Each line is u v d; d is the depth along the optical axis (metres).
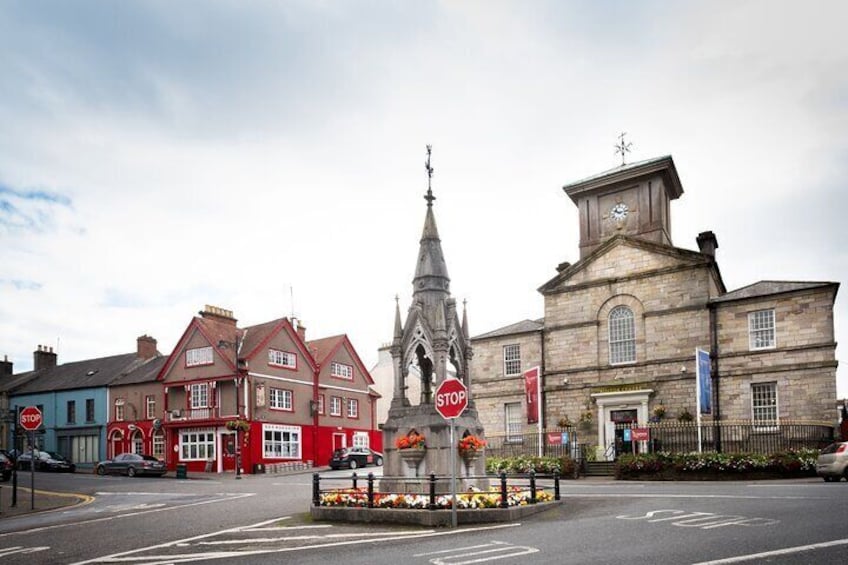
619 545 11.21
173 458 48.06
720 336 33.53
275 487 29.52
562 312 38.19
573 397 36.97
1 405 57.84
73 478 39.75
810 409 31.00
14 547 14.04
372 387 66.00
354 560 10.84
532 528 13.70
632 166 39.75
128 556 12.34
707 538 11.55
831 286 31.17
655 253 35.72
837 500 16.22
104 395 52.75
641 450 33.31
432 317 18.75
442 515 14.70
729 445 31.97
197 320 48.84
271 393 48.53
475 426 18.48
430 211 19.88
